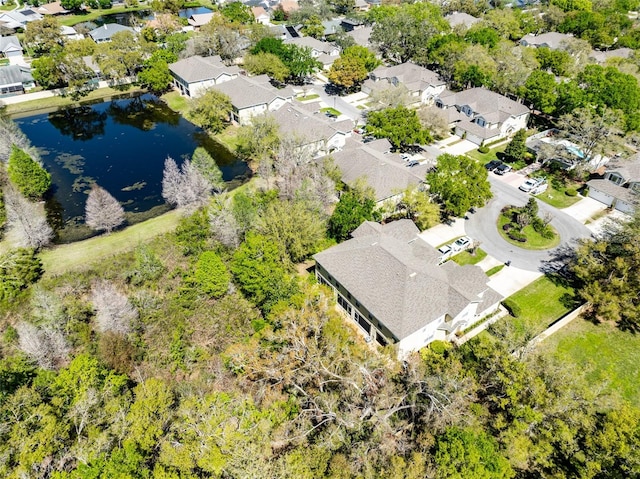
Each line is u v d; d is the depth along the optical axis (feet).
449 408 100.99
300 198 177.68
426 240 185.16
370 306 136.36
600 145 212.43
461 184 183.32
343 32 381.19
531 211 188.44
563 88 256.93
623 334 146.10
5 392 107.45
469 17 427.74
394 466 91.35
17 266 156.87
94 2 513.04
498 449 101.50
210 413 102.53
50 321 135.85
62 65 307.78
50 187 218.18
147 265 160.45
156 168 236.22
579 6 425.69
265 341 131.75
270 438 101.86
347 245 157.38
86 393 105.70
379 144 233.14
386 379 112.98
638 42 361.92
